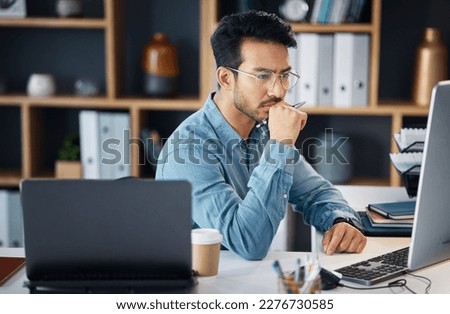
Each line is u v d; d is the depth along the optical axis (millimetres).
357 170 4461
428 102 4051
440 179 1880
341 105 4023
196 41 4363
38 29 4422
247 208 2234
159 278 1887
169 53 4148
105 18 4082
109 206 1848
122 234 1859
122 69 4316
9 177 4277
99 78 4449
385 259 2201
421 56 4043
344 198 2791
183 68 4395
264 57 2348
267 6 4188
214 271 2094
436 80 4027
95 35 4414
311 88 4012
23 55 4441
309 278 1813
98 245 1865
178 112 4477
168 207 1847
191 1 4336
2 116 4543
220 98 2486
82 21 4082
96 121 4164
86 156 4199
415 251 1908
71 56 4434
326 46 3979
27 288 1979
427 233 1907
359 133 4422
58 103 4156
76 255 1873
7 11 4102
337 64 3986
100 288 1882
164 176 2434
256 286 2018
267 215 2225
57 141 4512
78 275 1887
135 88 4422
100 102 4137
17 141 4559
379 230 2543
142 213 1850
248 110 2404
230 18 2414
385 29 4270
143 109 4270
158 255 1867
